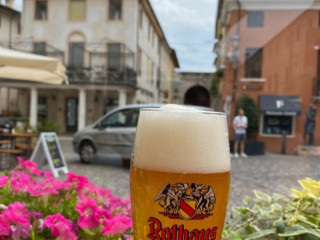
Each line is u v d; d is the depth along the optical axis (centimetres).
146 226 83
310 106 1273
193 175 79
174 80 2342
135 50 1909
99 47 1914
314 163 758
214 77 1440
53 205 149
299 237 117
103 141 782
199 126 82
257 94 1341
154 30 2505
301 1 1304
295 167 742
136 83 1948
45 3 1948
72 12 1941
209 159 81
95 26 1923
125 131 755
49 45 1934
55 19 1939
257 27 1341
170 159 80
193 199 79
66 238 117
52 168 625
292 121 1333
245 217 149
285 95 1330
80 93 1898
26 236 115
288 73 1326
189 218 79
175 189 79
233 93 1333
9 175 186
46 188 151
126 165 770
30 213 130
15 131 841
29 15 1938
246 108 1283
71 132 2078
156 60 2633
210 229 81
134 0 1900
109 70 1900
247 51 1345
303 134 1269
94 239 130
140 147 86
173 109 86
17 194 155
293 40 1333
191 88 1605
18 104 2109
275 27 1331
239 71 1341
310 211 136
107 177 620
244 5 1333
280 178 594
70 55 1936
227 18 1352
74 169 716
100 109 2014
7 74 591
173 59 3306
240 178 619
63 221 125
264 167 773
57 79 624
